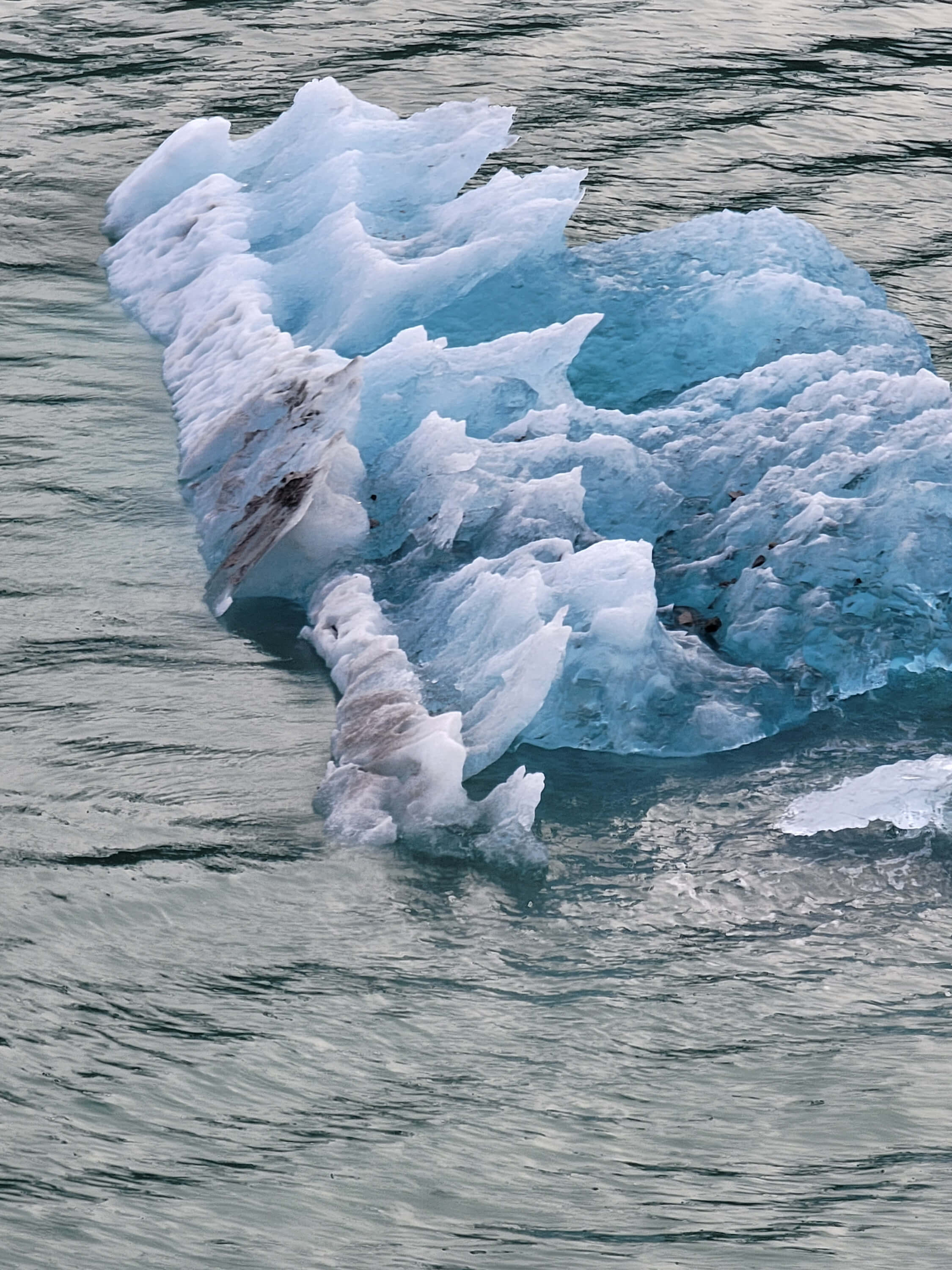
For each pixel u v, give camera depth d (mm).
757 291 30859
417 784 20125
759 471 26625
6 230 36312
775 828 20141
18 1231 13633
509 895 18766
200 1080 15602
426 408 28328
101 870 18516
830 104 43531
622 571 22953
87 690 22031
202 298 32219
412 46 46188
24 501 26484
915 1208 14383
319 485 25312
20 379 30328
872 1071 16156
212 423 28094
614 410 28453
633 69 45188
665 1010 17000
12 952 17109
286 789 20344
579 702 22094
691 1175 14734
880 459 25391
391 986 17141
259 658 23297
